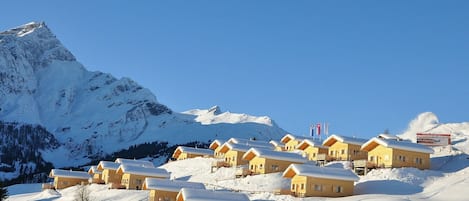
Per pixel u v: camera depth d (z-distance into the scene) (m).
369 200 74.44
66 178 133.25
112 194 97.44
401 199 74.31
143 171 109.81
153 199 83.44
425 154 93.94
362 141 106.56
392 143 92.00
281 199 79.88
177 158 146.88
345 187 82.31
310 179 81.25
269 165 99.12
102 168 125.75
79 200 94.06
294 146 129.38
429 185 83.88
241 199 69.50
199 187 85.81
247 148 115.00
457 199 74.50
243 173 100.25
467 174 86.62
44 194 115.75
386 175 87.19
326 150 112.62
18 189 148.12
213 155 140.00
